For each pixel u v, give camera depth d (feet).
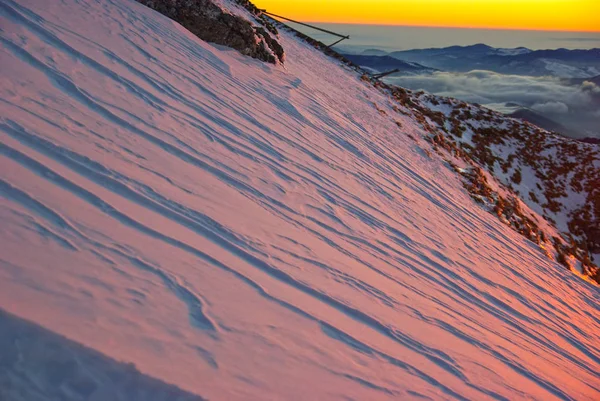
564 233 74.02
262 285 12.13
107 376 7.09
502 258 32.50
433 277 21.21
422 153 49.88
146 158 15.48
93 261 9.52
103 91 18.43
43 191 10.86
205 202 14.84
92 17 25.53
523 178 82.84
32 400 6.25
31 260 8.63
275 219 16.92
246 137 23.25
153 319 8.84
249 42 40.68
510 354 17.30
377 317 13.94
